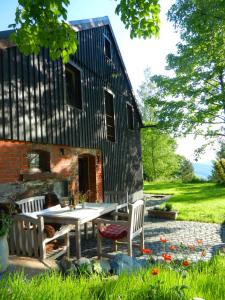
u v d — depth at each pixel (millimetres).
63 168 8844
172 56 13844
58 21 4320
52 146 8352
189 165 31922
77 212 5895
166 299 2377
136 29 4820
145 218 10289
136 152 16859
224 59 12539
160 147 32750
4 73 6617
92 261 4547
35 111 7555
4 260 4164
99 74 12164
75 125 9609
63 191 8734
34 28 4383
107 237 5672
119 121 14359
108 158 12492
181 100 14055
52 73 8445
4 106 6535
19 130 6926
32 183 7359
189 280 2744
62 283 2605
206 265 3426
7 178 6590
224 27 10516
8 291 2357
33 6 4148
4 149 6566
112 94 13547
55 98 8492
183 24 11750
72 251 6398
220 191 17531
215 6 9750
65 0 4176
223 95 12867
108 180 12344
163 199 15812
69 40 4445
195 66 13422
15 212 5211
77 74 10422
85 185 11180
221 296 2459
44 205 7148
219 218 9672
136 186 16250
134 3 4621
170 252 6266
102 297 2453
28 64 7449
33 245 4926
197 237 7543
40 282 2656
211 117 14375
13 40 4520
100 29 12781
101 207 6504
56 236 5262
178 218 9922
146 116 34312
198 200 14117
